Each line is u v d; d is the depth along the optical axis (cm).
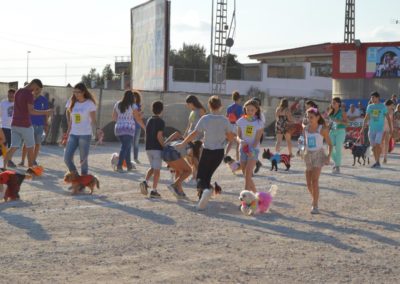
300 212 1093
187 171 1190
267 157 1717
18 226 923
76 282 656
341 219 1038
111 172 1611
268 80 7225
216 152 1128
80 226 930
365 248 835
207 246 825
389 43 3650
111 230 908
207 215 1044
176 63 8425
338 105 1694
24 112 1474
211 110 1145
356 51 3725
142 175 1552
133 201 1162
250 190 1151
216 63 5244
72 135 1293
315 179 1090
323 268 731
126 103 1608
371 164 1955
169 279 674
